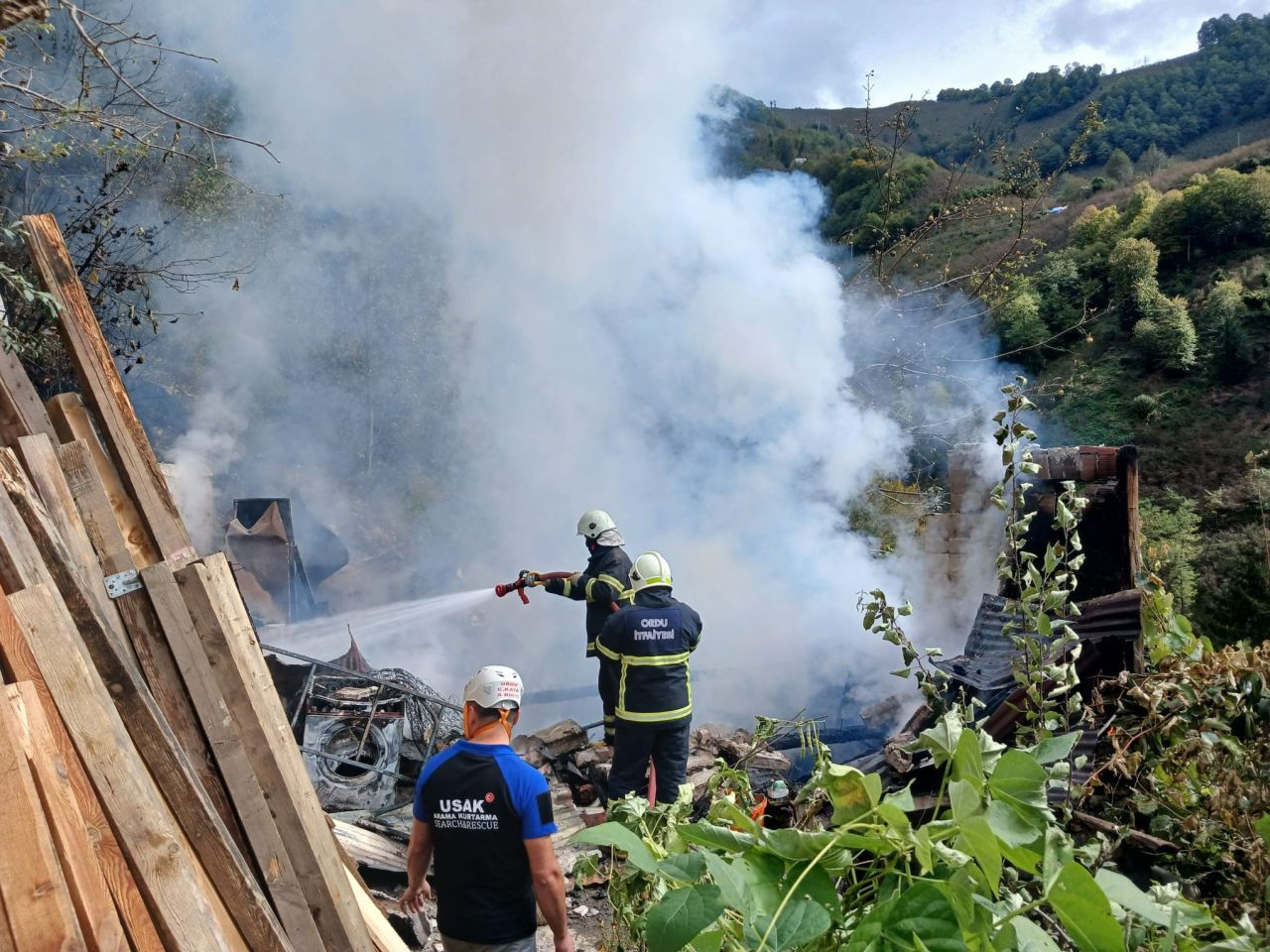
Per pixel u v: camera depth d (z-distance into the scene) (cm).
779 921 150
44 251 324
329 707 553
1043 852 163
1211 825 315
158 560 306
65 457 283
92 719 207
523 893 300
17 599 209
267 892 275
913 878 166
